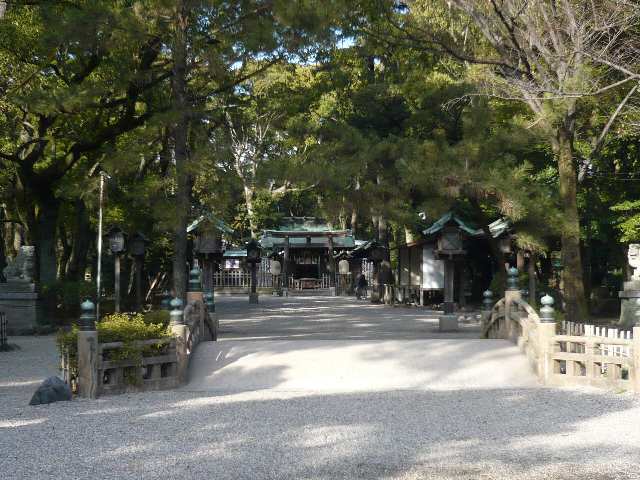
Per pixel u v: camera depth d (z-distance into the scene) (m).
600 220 27.91
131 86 24.17
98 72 25.58
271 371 13.27
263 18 19.50
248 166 19.58
